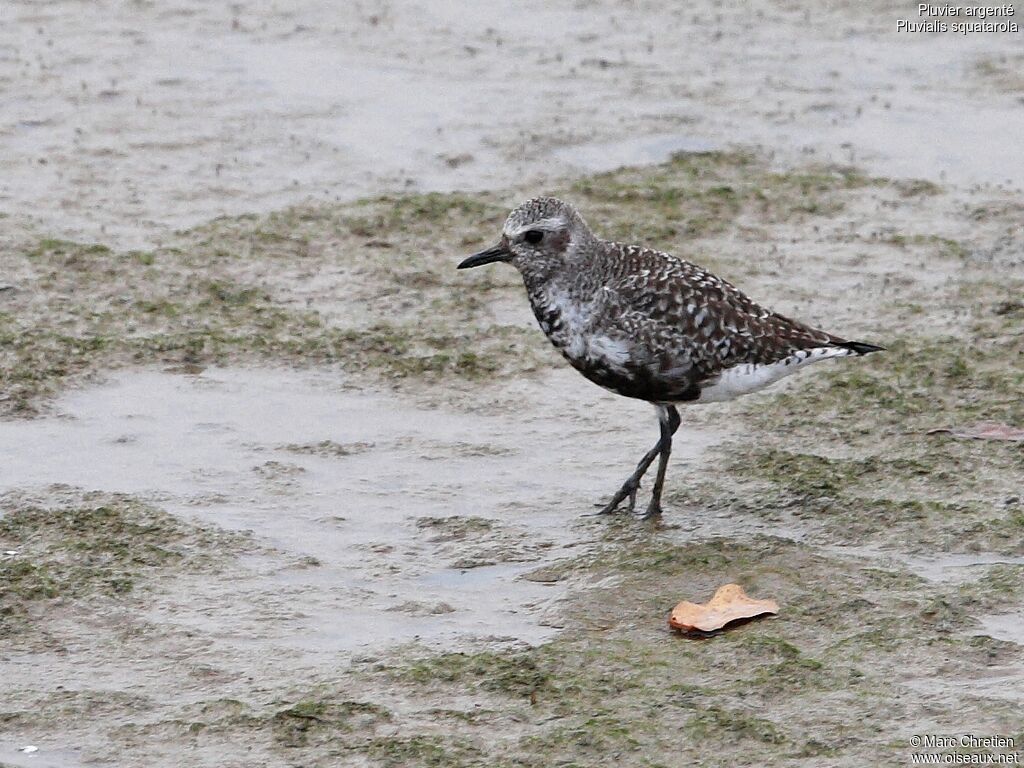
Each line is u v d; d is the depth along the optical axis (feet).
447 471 45.50
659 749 31.63
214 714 32.94
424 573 39.75
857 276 58.39
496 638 36.32
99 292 56.13
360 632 36.76
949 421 47.24
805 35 83.15
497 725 32.53
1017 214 63.36
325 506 43.27
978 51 80.33
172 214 63.41
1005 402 48.16
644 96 75.51
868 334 53.42
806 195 65.31
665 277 42.45
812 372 50.70
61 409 48.57
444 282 58.13
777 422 47.98
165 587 38.58
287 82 77.36
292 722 32.53
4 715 33.17
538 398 50.11
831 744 31.60
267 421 48.37
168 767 31.40
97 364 51.16
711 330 41.96
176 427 47.78
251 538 41.19
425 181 66.95
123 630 36.60
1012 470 44.06
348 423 48.39
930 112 73.72
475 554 40.60
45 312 54.44
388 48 81.66
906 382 49.78
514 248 43.78
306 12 86.94
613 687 33.83
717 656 35.01
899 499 42.55
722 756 31.40
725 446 46.62
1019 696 32.96
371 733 32.30
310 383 50.88
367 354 52.60
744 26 84.64
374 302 56.54
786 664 34.53
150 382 50.55
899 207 64.44
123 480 44.37
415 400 49.98
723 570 39.14
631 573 39.19
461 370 51.70
